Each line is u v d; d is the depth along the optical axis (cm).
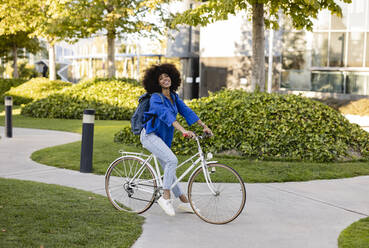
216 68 2898
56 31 1902
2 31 2189
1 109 2030
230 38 2817
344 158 808
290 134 825
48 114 1653
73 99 1688
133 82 1812
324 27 2497
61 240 371
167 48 3284
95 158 782
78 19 1750
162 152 455
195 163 466
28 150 890
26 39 3077
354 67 2455
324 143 816
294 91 2594
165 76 450
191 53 3212
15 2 2116
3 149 897
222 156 805
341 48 2478
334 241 394
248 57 2753
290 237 404
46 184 591
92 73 4475
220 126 854
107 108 1652
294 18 1092
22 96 2314
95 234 391
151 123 451
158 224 438
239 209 435
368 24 2414
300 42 2556
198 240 392
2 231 388
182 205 482
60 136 1121
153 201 470
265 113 861
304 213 485
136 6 1816
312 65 2544
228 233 414
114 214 459
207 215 451
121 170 493
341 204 525
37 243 361
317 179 665
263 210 494
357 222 450
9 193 524
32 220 423
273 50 2627
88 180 636
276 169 711
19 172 684
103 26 1839
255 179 645
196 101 959
